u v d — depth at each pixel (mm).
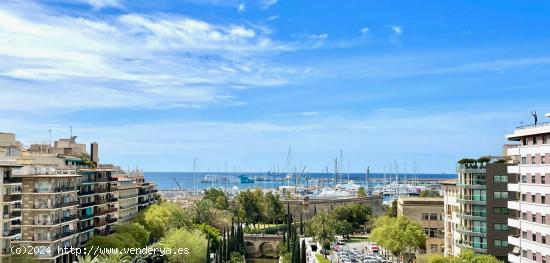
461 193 166250
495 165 157500
